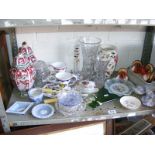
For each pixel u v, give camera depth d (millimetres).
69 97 980
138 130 1090
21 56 950
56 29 1131
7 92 1058
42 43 1159
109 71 1146
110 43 1230
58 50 1193
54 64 1151
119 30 1199
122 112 950
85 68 1188
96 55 1147
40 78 1081
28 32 1115
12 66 999
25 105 968
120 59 1295
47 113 919
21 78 954
